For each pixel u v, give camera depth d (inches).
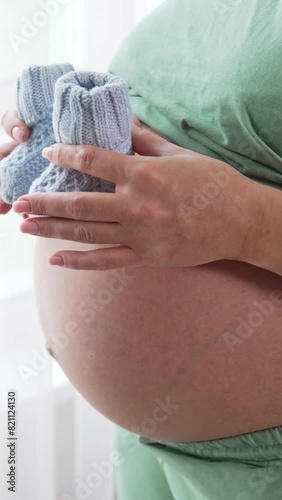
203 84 28.0
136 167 23.4
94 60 44.1
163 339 28.6
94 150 23.8
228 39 27.7
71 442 50.7
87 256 24.5
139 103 31.1
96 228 24.0
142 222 23.6
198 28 29.6
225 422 28.9
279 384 27.8
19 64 39.3
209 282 27.6
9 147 31.8
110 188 25.1
